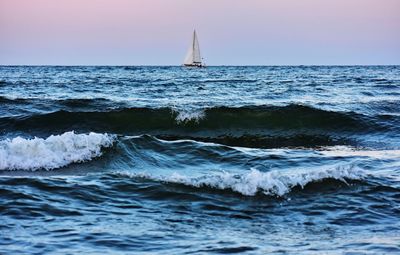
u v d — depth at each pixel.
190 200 18.77
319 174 21.72
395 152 32.81
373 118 43.88
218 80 107.50
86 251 12.80
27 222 15.13
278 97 64.50
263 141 39.50
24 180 19.75
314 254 13.02
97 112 42.16
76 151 25.88
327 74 154.50
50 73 150.38
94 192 19.06
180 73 160.88
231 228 15.66
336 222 16.69
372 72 179.12
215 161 26.77
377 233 15.38
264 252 13.13
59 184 19.70
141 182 20.66
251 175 20.64
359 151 33.75
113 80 103.00
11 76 122.19
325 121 43.66
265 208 18.20
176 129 43.00
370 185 21.31
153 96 64.38
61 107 47.47
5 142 24.77
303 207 18.44
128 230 14.84
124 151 27.03
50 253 12.52
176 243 13.75
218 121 43.53
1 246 12.90
